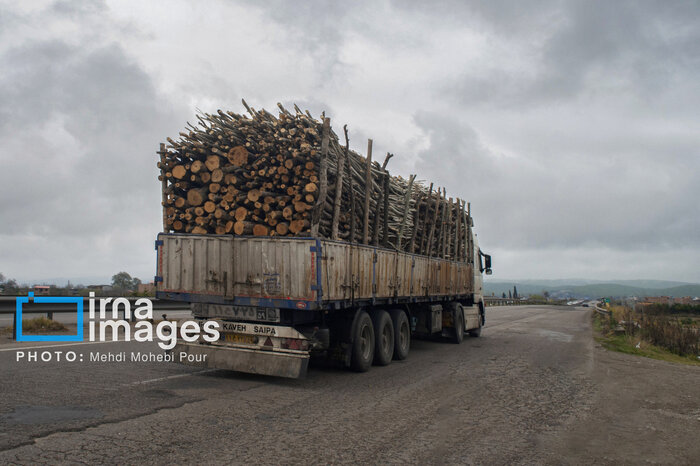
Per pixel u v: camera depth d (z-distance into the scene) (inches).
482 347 580.4
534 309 2001.7
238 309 339.6
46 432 202.4
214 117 386.6
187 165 373.4
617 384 371.2
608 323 1014.4
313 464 181.6
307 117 362.9
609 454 209.3
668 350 695.1
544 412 276.5
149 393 277.7
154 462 175.9
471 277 679.1
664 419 272.1
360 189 411.2
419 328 533.0
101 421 220.5
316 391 306.0
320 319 351.6
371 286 387.2
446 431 231.3
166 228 391.5
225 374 348.8
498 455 201.6
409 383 342.3
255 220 364.5
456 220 628.4
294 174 351.6
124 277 1566.2
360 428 229.5
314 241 315.0
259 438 207.9
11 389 273.6
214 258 347.6
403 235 488.4
